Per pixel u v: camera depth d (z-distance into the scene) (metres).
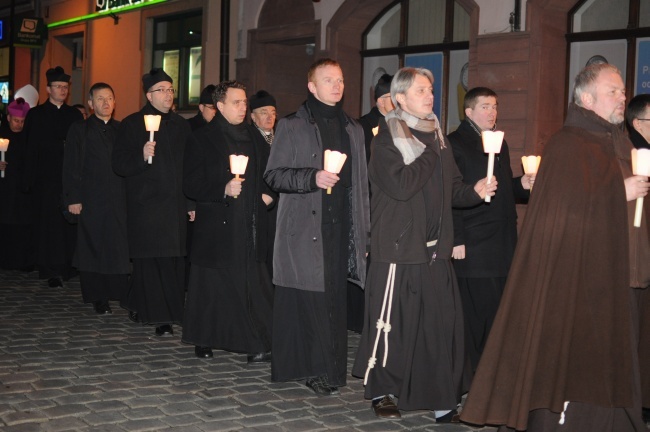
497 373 4.43
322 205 5.51
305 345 5.70
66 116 9.80
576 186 4.27
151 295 7.30
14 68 21.28
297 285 5.55
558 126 10.09
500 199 5.94
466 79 11.05
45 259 9.59
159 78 7.39
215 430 4.88
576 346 4.33
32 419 4.96
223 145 6.43
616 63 9.66
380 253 5.09
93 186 8.17
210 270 6.51
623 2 9.61
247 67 13.59
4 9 22.02
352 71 12.38
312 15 12.52
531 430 4.45
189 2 14.88
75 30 18.67
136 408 5.24
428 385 5.04
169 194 7.36
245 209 6.47
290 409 5.33
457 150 5.93
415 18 11.72
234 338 6.43
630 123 5.80
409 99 5.07
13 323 7.62
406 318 5.06
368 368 5.14
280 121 5.59
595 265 4.30
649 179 5.09
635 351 4.43
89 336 7.22
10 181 10.48
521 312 4.38
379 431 4.97
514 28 9.95
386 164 4.95
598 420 4.41
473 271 5.91
